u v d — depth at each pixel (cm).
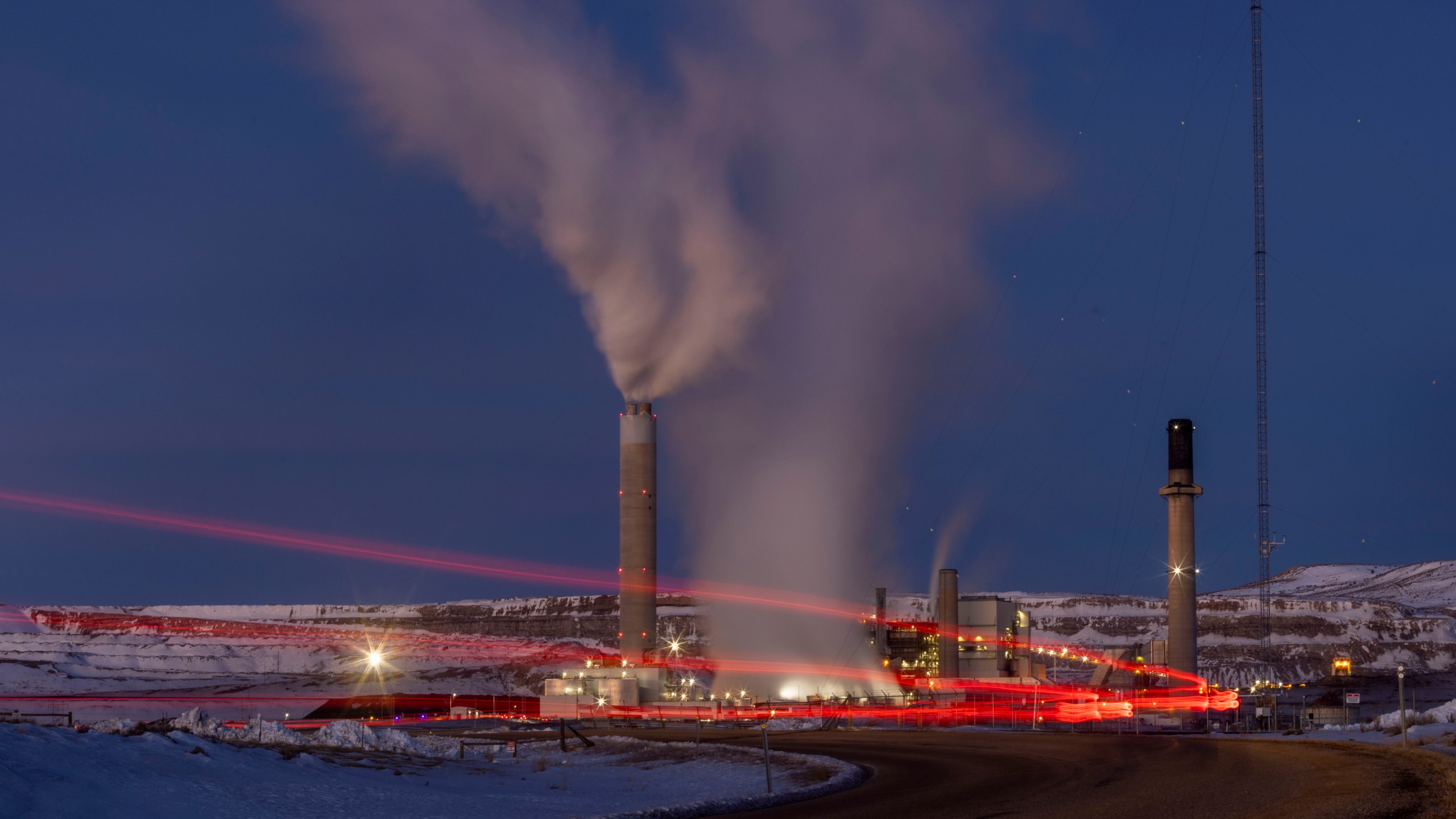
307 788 3606
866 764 4934
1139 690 11494
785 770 4831
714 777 4850
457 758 5750
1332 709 8769
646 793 4272
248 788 3428
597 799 4041
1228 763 4144
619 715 11112
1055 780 3859
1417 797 2714
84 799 2850
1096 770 4153
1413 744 4297
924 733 7538
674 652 14688
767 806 3572
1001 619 14200
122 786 3067
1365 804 2653
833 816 3172
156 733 3909
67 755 3209
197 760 3647
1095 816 2839
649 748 6325
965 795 3559
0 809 2603
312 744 5509
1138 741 5950
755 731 8200
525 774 5150
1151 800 3127
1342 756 4044
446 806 3569
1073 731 7988
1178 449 11488
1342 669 15075
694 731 8162
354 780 4022
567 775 5147
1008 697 12581
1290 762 3972
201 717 5481
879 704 11519
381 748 5822
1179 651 11269
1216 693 11562
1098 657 16100
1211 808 2859
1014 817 2916
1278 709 11394
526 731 8800
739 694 13188
